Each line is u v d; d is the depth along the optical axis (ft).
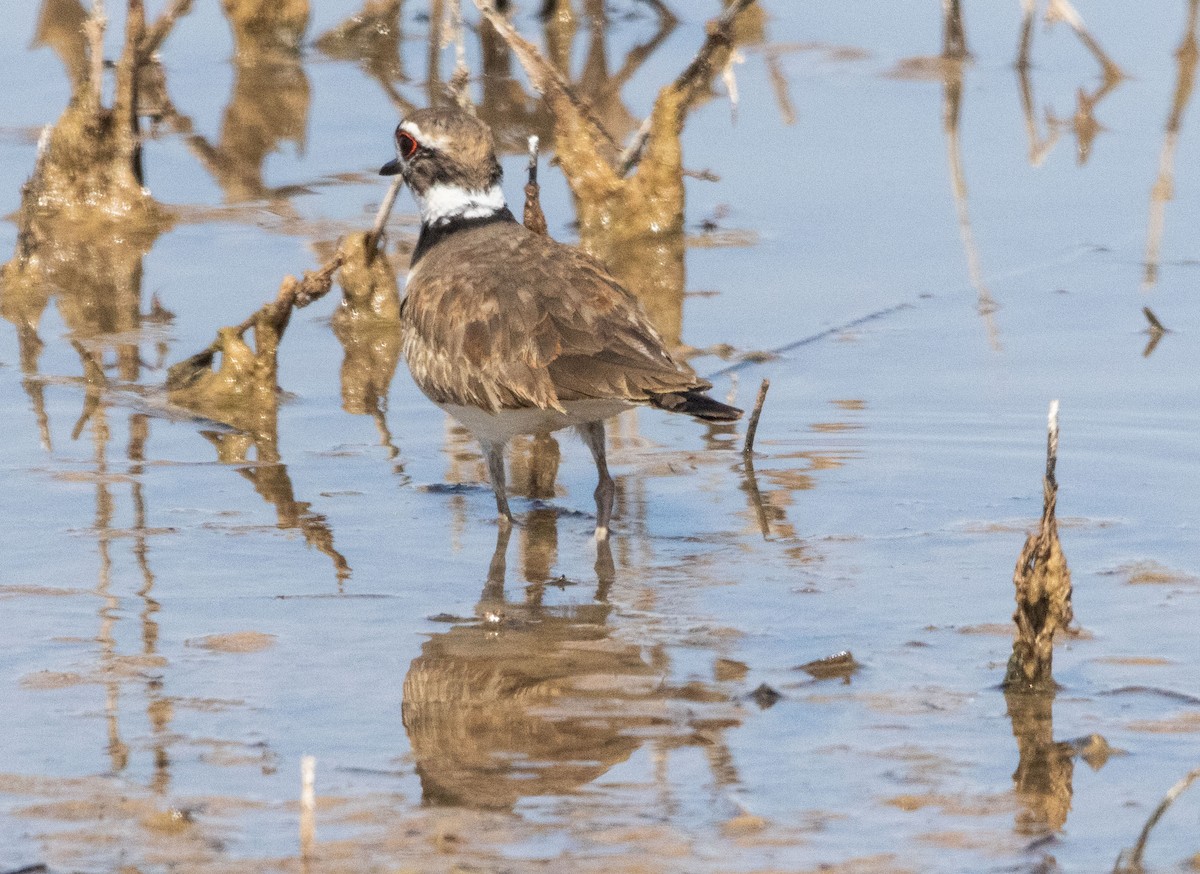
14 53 80.23
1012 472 41.93
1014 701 29.71
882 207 64.23
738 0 60.34
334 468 43.11
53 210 62.44
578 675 31.19
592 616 34.09
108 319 53.98
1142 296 54.95
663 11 88.07
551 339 36.06
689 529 39.09
